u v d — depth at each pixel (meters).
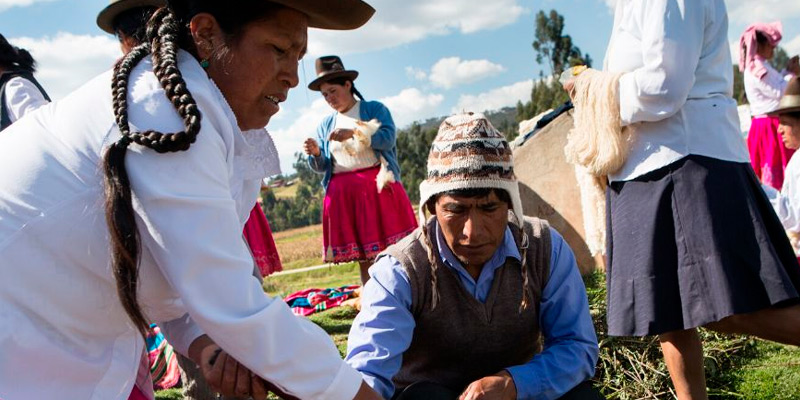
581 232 5.77
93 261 1.41
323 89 5.68
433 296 2.17
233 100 1.56
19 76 3.91
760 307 2.50
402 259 2.19
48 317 1.41
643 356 3.39
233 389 1.61
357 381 1.58
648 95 2.61
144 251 1.43
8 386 1.39
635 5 2.73
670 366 2.81
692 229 2.59
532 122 6.61
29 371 1.42
